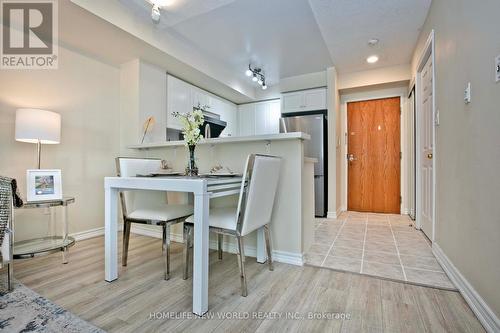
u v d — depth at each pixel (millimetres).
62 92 2633
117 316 1333
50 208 2510
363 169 4410
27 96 2385
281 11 2566
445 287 1624
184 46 3193
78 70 2771
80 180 2773
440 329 1213
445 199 1915
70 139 2693
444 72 1948
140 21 2598
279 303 1455
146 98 3141
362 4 2336
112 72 3107
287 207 2061
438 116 2119
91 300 1488
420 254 2230
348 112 4504
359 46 3174
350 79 4109
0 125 2219
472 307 1356
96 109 2934
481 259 1292
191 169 1962
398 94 4148
